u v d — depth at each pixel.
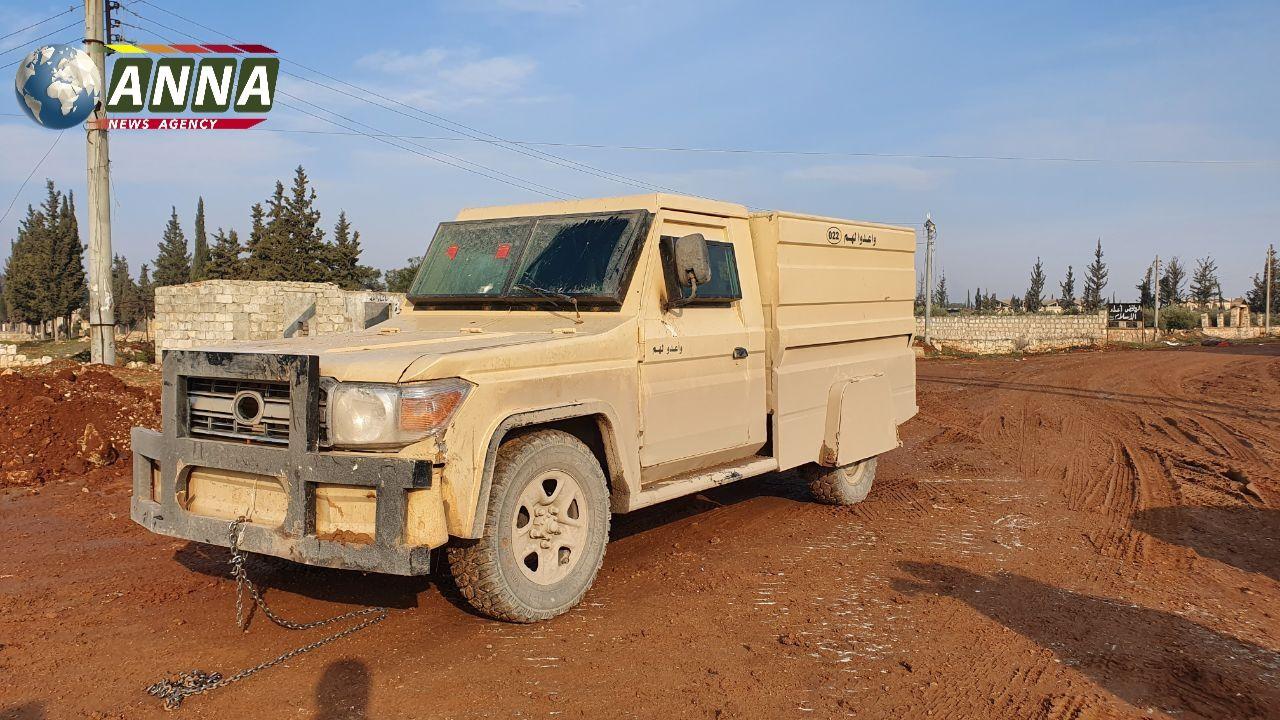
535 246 5.82
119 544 6.08
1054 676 4.14
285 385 4.05
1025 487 8.95
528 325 5.41
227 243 45.22
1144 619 5.00
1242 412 16.44
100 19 18.22
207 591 5.04
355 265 44.94
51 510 7.15
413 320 6.03
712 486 5.86
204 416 4.35
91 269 18.83
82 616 4.60
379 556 3.81
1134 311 67.56
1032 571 5.88
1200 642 4.66
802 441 6.85
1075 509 7.93
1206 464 10.44
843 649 4.39
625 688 3.83
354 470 3.84
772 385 6.51
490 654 4.15
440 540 3.88
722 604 5.02
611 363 5.04
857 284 7.60
